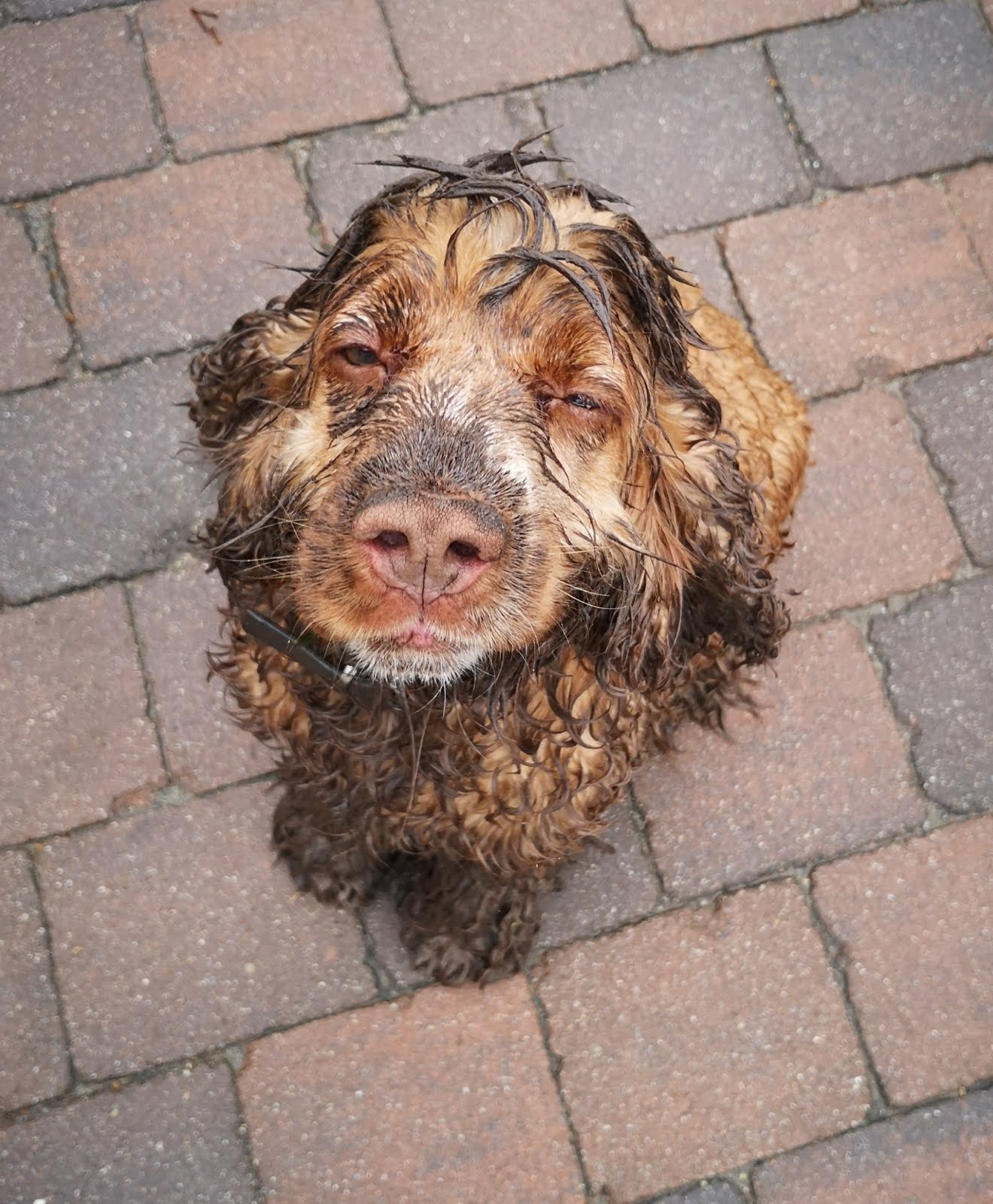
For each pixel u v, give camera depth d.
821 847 1.19
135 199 1.29
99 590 1.21
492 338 0.82
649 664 0.96
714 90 1.36
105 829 1.16
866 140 1.36
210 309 1.27
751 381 1.11
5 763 1.17
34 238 1.28
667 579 0.94
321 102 1.32
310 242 1.29
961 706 1.23
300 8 1.34
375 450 0.80
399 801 1.03
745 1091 1.14
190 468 1.24
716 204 1.33
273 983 1.14
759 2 1.38
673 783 1.20
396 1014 1.14
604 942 1.16
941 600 1.25
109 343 1.26
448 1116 1.12
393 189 0.88
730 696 1.21
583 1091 1.13
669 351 0.90
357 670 0.92
